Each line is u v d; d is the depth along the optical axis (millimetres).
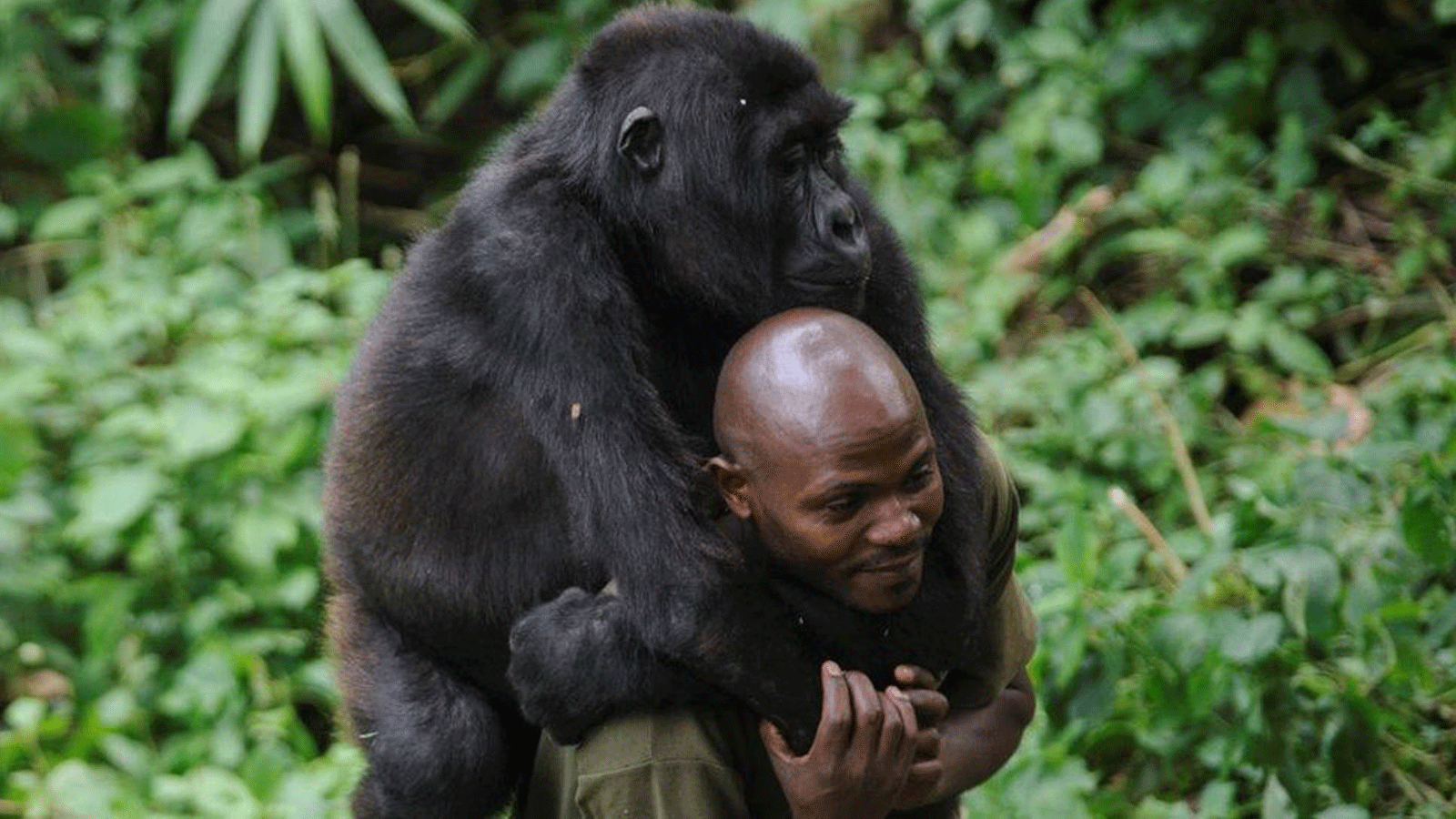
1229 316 13672
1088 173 15320
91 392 13664
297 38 14922
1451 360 12562
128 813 11117
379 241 16906
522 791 8367
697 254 7785
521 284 7566
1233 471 12672
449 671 8266
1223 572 10867
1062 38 15320
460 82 16469
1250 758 9992
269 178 16297
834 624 7293
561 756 7602
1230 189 14375
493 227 7766
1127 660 10797
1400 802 10445
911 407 6906
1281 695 10094
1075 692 10281
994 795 9922
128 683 12617
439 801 8070
